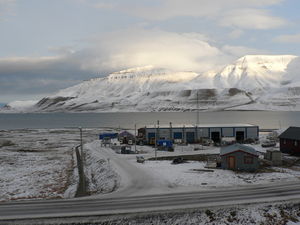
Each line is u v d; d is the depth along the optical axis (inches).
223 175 1672.0
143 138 3511.3
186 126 3503.9
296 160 2153.1
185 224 1040.8
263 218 1082.7
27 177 2044.8
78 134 5669.3
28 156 3034.0
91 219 1040.2
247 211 1111.6
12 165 2527.1
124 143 3533.5
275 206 1149.7
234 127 3491.6
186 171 1804.9
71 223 1019.9
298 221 1083.9
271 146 2984.7
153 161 2272.4
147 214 1067.9
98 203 1198.9
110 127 7672.2
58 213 1093.8
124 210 1109.1
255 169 1818.4
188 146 3112.7
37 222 1023.0
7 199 1461.6
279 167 1941.4
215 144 3223.4
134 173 1768.0
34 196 1520.7
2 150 3516.2
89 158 2667.3
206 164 1994.3
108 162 2204.7
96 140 4259.4
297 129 2471.7
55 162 2659.9
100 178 1851.6
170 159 2397.9
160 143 2955.2
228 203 1168.2
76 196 1460.4
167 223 1042.1
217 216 1080.8
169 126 3528.5
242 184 1462.8
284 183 1472.7
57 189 1688.0
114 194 1322.6
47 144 4104.3
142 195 1296.8
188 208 1115.9
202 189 1376.7
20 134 5890.8
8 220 1038.4
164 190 1371.8
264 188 1380.4
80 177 1991.9
